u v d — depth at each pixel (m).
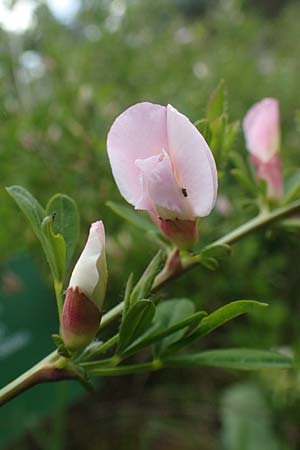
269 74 0.59
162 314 0.19
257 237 0.36
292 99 0.54
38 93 0.46
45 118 0.36
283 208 0.20
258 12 0.80
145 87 0.50
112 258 0.32
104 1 0.53
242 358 0.18
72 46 0.51
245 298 0.34
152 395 0.36
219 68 0.56
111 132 0.17
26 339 0.26
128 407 0.35
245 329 0.35
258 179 0.20
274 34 0.78
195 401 0.35
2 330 0.26
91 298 0.16
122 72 0.51
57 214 0.18
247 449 0.32
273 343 0.32
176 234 0.17
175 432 0.34
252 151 0.21
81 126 0.35
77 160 0.35
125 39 0.53
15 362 0.25
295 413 0.33
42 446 0.31
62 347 0.16
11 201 0.35
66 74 0.44
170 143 0.16
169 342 0.18
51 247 0.17
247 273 0.34
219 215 0.33
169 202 0.17
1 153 0.35
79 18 0.54
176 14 0.67
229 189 0.34
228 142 0.19
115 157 0.17
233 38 0.67
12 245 0.34
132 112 0.16
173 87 0.50
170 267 0.18
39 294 0.27
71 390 0.26
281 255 0.35
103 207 0.33
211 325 0.17
